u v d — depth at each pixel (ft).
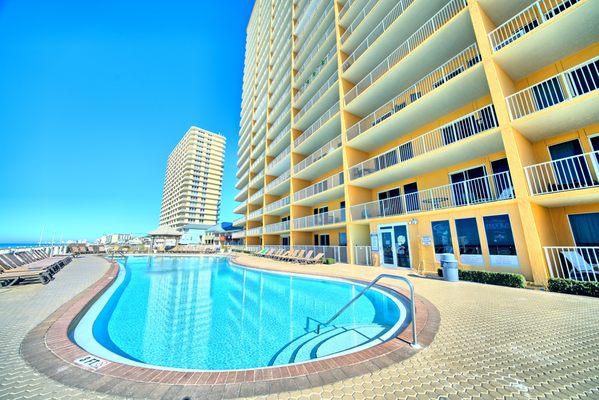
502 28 31.94
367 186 49.70
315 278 33.42
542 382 7.61
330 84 63.82
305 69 74.38
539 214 24.56
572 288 19.58
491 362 8.94
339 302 25.00
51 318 13.97
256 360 13.14
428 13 39.99
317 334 16.43
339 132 61.67
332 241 61.72
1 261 26.91
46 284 24.81
